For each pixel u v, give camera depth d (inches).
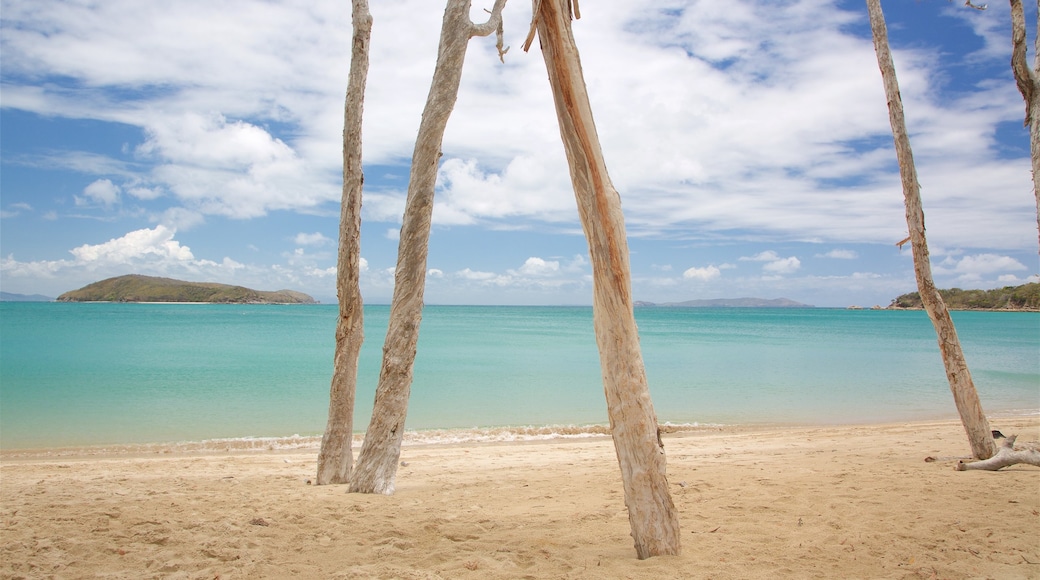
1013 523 173.2
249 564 142.5
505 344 1418.6
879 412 583.2
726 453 350.3
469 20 229.3
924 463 283.4
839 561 141.6
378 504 209.3
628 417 142.3
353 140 262.8
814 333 2182.6
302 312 4350.4
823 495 213.8
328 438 267.1
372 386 752.3
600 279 137.3
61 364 868.6
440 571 136.9
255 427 479.2
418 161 231.6
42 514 186.5
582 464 322.3
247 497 221.3
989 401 637.3
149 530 168.6
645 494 143.1
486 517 190.9
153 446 414.9
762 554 146.5
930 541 156.9
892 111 277.0
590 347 1323.8
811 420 541.6
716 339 1765.5
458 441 449.4
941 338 282.8
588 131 134.7
